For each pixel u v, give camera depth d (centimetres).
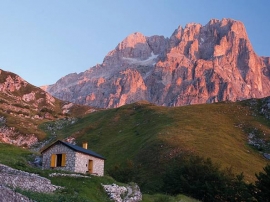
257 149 12950
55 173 5391
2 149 7750
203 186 7412
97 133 15900
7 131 17688
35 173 5159
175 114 15825
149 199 6238
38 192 3894
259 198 6531
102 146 13862
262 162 11706
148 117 16250
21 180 3838
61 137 16900
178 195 7044
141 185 8894
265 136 13962
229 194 7188
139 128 15100
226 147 12025
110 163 11575
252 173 10150
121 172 8325
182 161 9300
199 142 11788
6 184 3597
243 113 16538
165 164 9969
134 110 18238
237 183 7356
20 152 7731
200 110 16525
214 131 13675
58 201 3656
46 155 6412
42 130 19275
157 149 11150
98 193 5091
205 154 10688
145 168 10125
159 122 15000
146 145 11844
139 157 11088
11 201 2720
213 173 7638
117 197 5288
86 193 4788
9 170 4416
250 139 13888
